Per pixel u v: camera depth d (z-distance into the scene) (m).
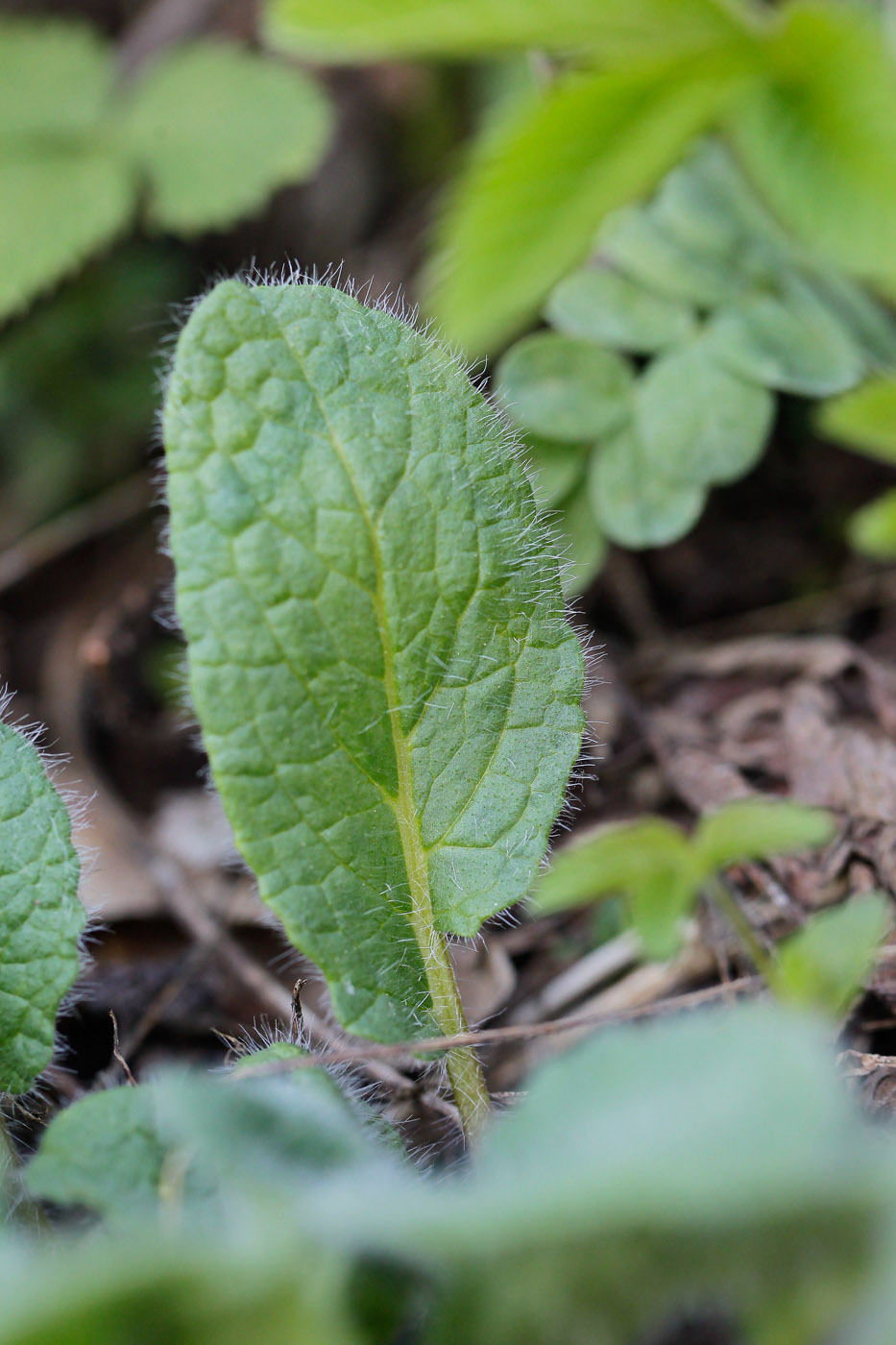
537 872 0.27
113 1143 0.25
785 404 0.42
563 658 0.27
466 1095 0.27
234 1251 0.23
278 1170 0.24
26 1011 0.27
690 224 0.35
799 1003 0.27
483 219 0.34
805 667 0.34
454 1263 0.23
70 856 0.27
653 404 0.33
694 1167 0.23
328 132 0.54
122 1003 0.31
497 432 0.27
